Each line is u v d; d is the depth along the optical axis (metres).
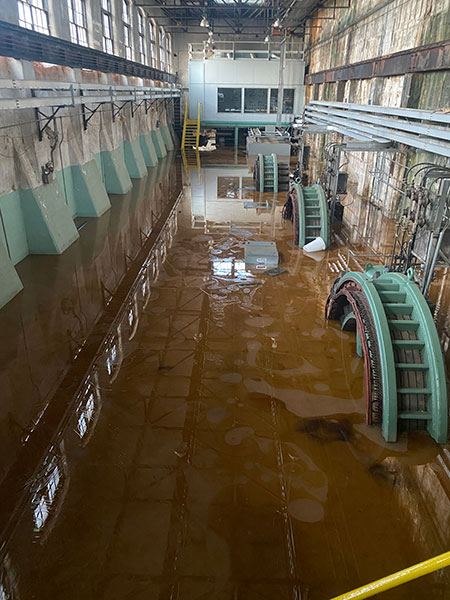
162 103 25.56
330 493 4.00
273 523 3.72
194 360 5.93
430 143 6.50
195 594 3.20
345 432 4.72
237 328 6.72
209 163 21.84
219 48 30.55
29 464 4.32
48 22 10.53
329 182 11.45
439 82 10.09
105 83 11.54
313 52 23.70
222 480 4.12
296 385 5.45
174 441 4.57
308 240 10.29
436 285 8.10
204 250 9.96
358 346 5.99
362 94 15.37
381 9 13.36
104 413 4.97
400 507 3.88
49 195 9.68
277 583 3.27
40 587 3.23
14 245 8.81
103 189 13.16
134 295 7.77
